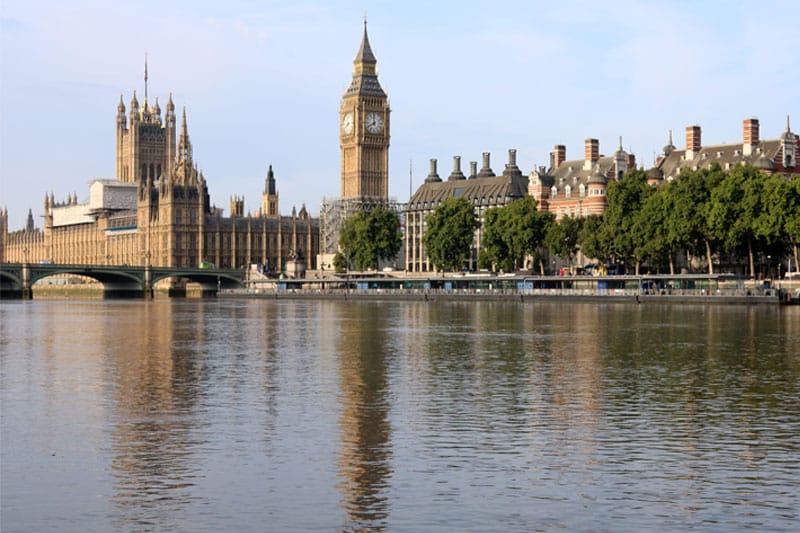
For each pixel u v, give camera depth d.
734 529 38.19
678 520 39.19
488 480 44.59
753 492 42.78
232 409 61.94
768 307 179.25
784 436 53.38
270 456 49.00
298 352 96.88
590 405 63.00
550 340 107.69
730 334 113.12
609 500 41.66
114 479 44.91
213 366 84.81
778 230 190.38
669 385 71.44
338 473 45.78
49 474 45.72
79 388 71.19
